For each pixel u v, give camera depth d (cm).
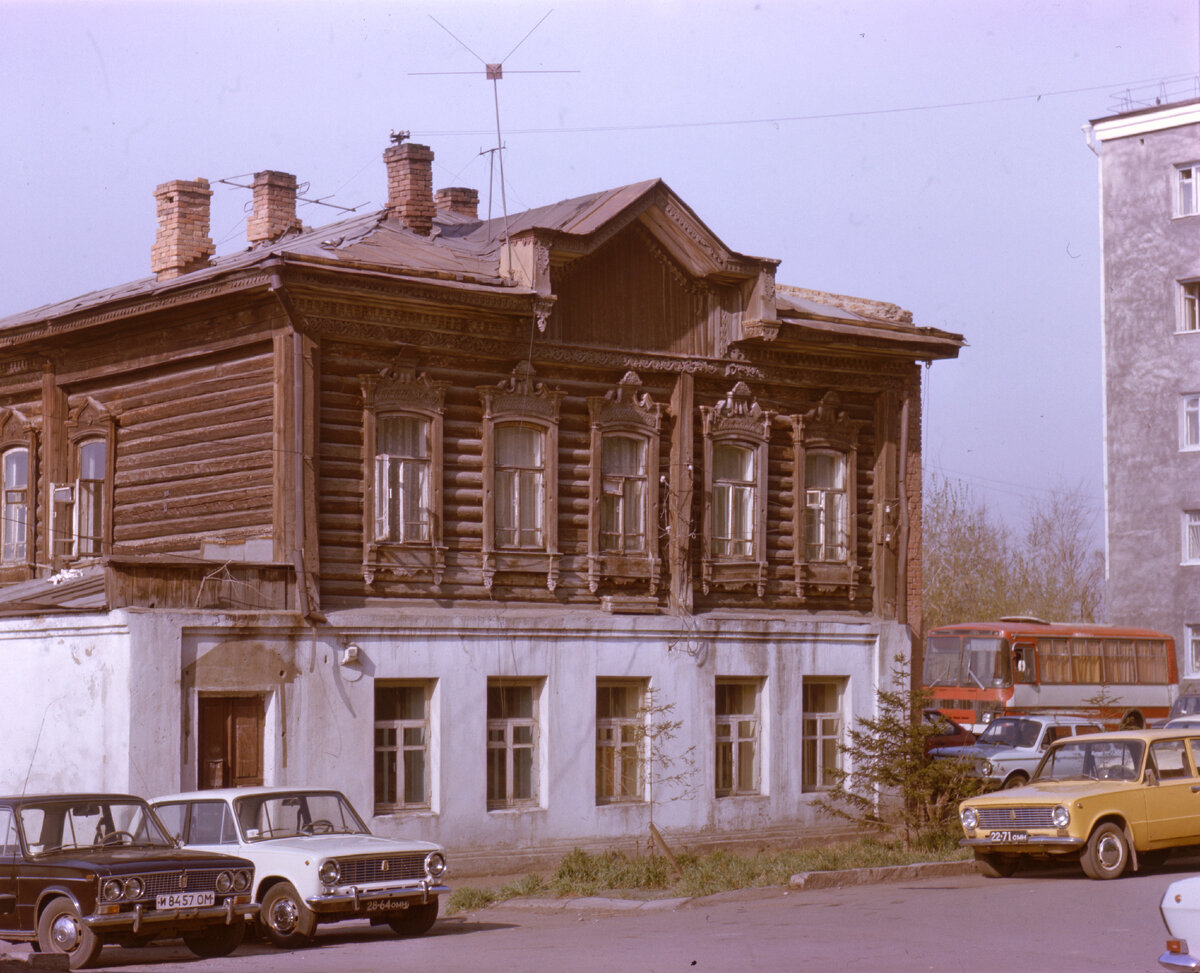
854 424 2931
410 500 2414
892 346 2911
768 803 2725
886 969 1354
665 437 2691
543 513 2555
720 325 2755
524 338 2508
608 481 2630
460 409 2472
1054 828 2059
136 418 2606
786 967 1376
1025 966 1355
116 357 2628
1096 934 1543
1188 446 5109
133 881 1508
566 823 2483
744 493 2797
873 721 2603
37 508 2794
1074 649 4647
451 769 2372
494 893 2131
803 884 2094
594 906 1984
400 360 2406
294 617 2241
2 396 2892
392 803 2341
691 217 2652
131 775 2061
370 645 2311
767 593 2805
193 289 2369
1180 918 1162
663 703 2612
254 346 2378
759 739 2752
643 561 2639
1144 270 5216
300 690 2238
